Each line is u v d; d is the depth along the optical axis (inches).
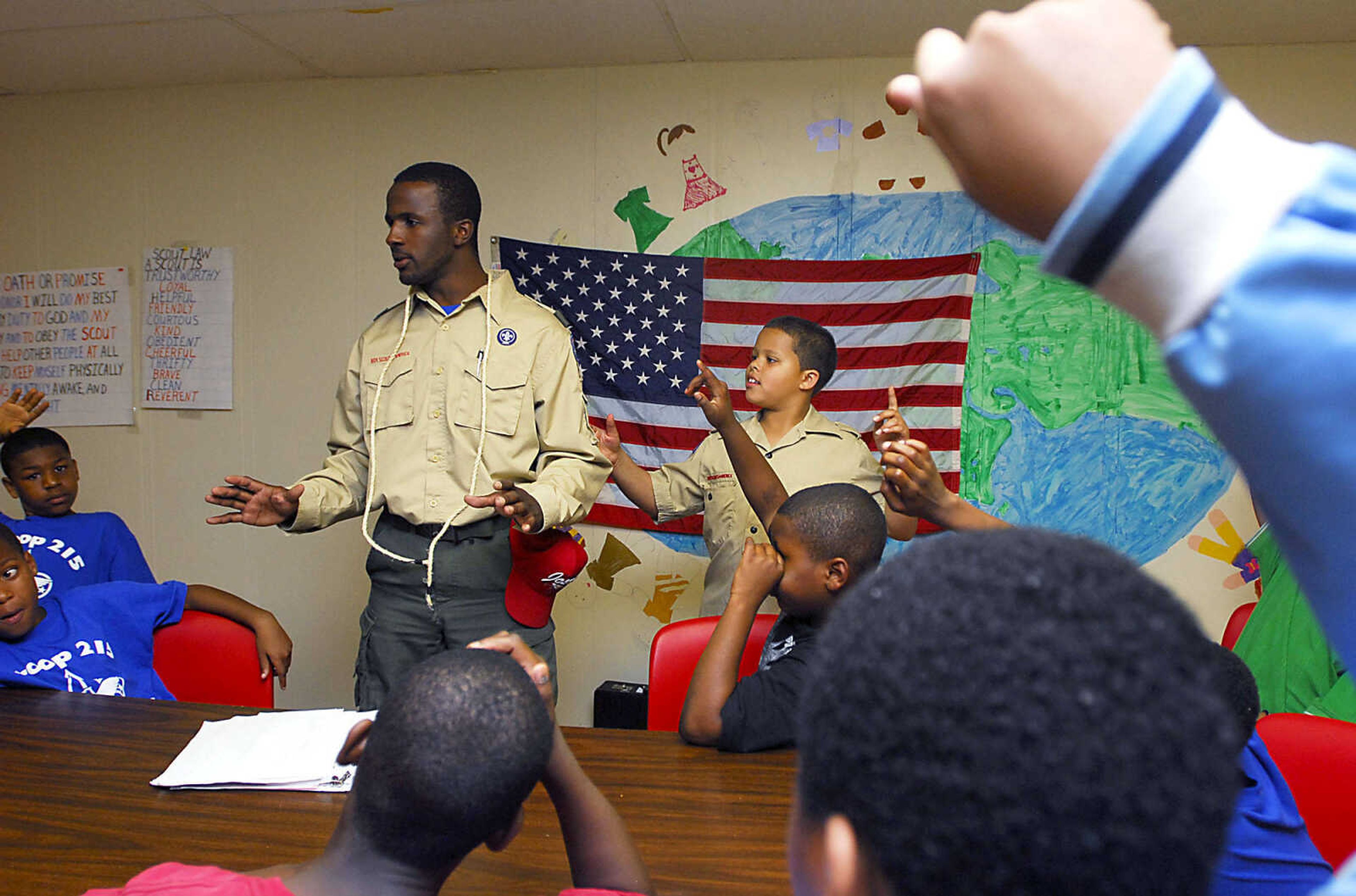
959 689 11.7
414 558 78.1
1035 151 11.5
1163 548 116.3
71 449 135.2
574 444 78.8
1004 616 12.0
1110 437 117.0
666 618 123.8
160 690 73.2
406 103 127.0
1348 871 11.1
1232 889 37.5
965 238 118.6
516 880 38.3
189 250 132.0
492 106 125.3
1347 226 10.4
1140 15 11.6
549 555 75.2
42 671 67.6
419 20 108.3
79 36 113.2
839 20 107.2
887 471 54.8
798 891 14.7
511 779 26.9
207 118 131.3
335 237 129.0
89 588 73.9
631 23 108.7
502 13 106.1
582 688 125.4
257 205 130.5
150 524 133.3
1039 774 11.2
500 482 69.1
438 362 79.5
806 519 55.3
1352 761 50.8
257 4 104.2
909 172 119.0
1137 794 11.1
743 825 43.4
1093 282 11.5
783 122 120.6
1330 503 10.6
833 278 119.6
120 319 133.6
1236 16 105.0
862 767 12.2
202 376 131.9
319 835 42.3
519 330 79.9
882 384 119.3
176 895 25.6
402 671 79.4
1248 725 38.9
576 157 123.9
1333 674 59.7
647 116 122.6
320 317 129.5
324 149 128.9
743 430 88.8
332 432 85.3
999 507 118.8
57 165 135.0
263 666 75.2
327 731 53.2
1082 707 11.3
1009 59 11.4
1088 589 12.1
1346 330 10.0
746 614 54.6
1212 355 10.7
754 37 112.5
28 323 135.8
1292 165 10.6
